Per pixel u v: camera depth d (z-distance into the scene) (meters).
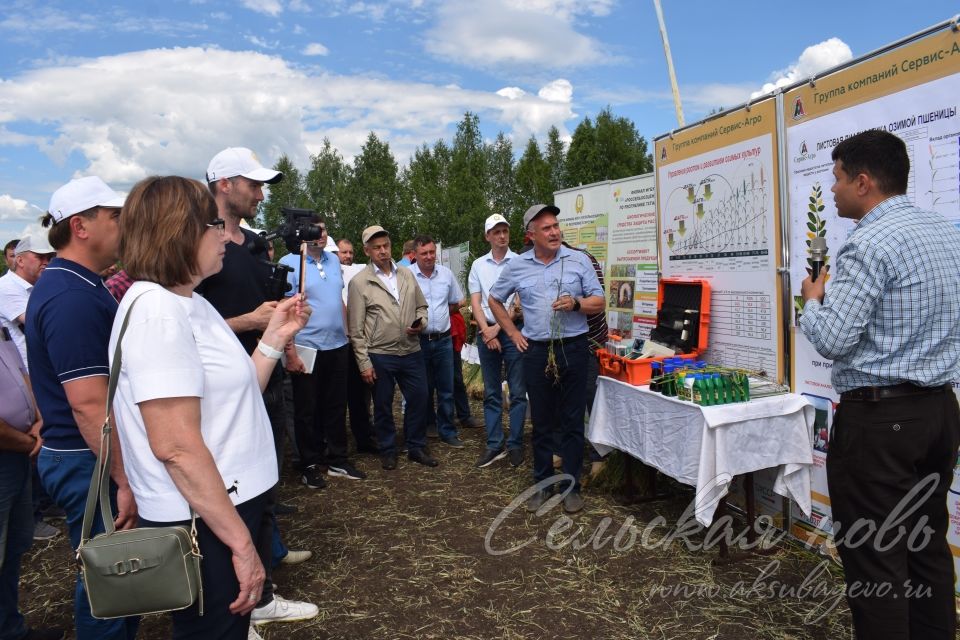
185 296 1.57
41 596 3.19
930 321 2.00
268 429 1.70
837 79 2.84
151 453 1.47
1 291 3.85
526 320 3.91
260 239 3.13
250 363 1.68
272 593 2.81
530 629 2.70
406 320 4.86
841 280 2.08
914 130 2.53
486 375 5.02
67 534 4.04
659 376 3.42
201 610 1.45
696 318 3.79
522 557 3.35
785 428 3.11
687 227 3.96
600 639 2.60
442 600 2.96
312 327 4.56
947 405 2.08
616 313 5.30
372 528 3.82
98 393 1.92
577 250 4.03
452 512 4.02
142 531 1.40
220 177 2.91
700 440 2.99
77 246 2.04
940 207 2.46
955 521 2.52
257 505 1.61
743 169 3.44
